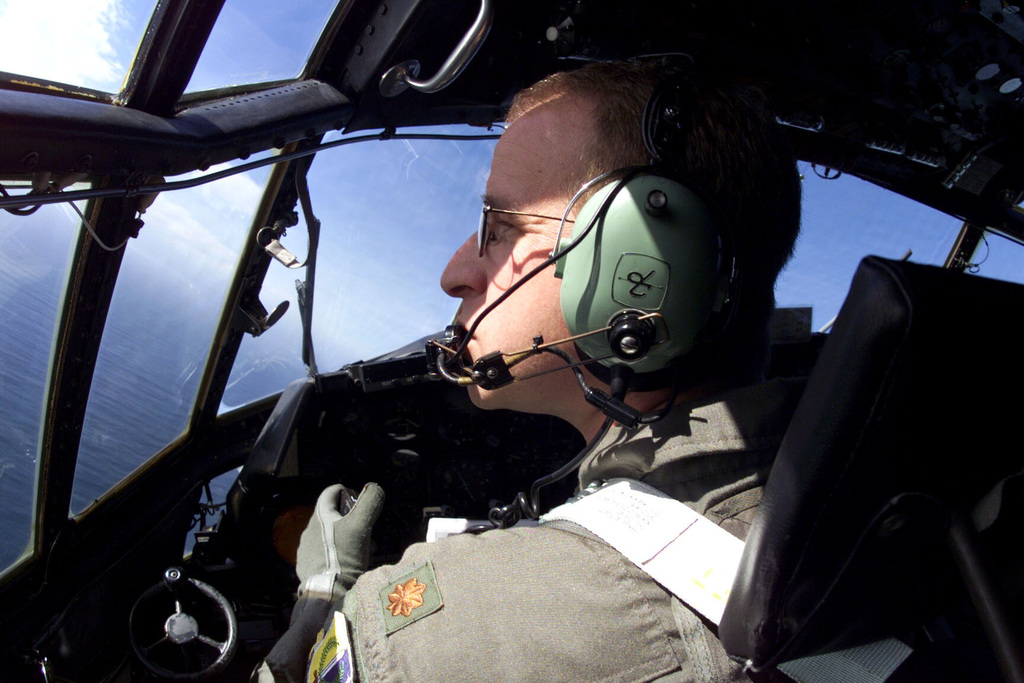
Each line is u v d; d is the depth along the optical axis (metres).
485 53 2.15
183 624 1.91
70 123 1.28
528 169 0.89
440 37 2.01
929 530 0.51
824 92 2.51
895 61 2.33
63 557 1.93
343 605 0.80
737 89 0.96
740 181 0.83
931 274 0.45
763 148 0.85
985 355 0.48
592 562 0.72
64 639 1.79
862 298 0.45
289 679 1.10
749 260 0.85
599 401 0.79
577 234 0.80
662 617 0.68
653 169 0.78
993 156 2.80
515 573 0.72
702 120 0.81
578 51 2.18
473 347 0.96
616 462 0.86
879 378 0.44
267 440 2.32
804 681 0.64
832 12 2.14
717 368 0.87
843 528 0.49
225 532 2.36
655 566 0.69
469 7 1.97
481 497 2.52
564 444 2.53
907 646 0.65
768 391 0.78
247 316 2.41
